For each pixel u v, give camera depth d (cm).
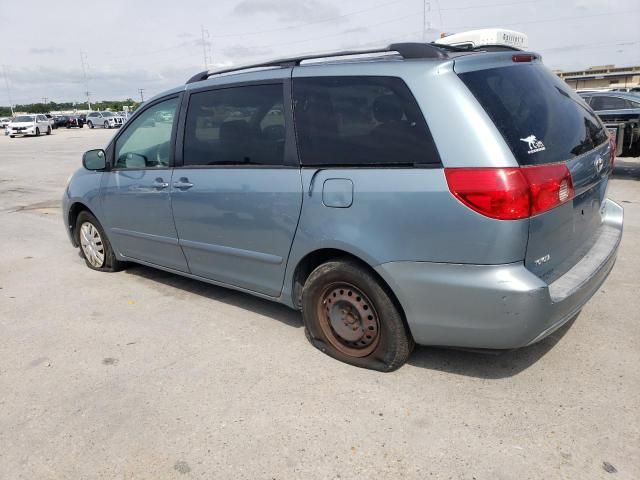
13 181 1316
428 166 273
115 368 342
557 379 304
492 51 324
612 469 233
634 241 577
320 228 315
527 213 256
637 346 338
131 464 252
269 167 343
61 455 261
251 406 293
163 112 426
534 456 244
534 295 258
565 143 294
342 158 306
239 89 364
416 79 282
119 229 489
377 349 315
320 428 271
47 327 411
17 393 317
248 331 387
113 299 465
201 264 414
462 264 268
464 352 338
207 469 246
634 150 1059
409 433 264
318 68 326
